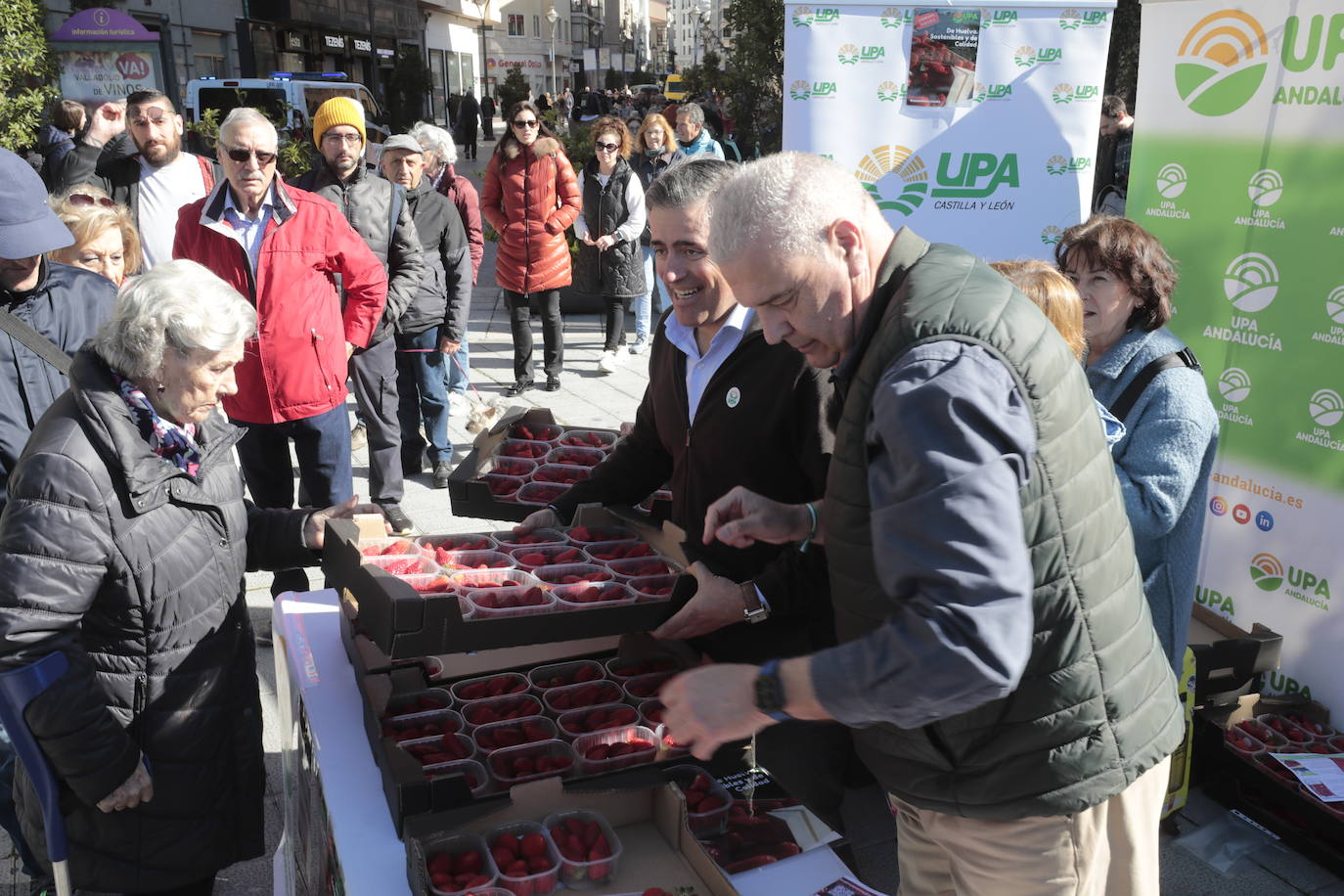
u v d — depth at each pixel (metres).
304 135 15.08
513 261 7.10
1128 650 1.55
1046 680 1.49
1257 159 3.08
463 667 2.47
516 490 2.91
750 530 1.93
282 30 26.66
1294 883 2.77
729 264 1.52
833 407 1.79
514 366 7.96
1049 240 3.91
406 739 2.11
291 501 4.27
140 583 2.05
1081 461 1.46
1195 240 3.30
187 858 2.22
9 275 2.66
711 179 2.19
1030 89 3.73
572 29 67.19
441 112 44.12
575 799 1.93
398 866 1.76
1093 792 1.53
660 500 2.84
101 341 2.03
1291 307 3.06
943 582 1.27
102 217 3.29
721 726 1.41
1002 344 1.38
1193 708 3.03
